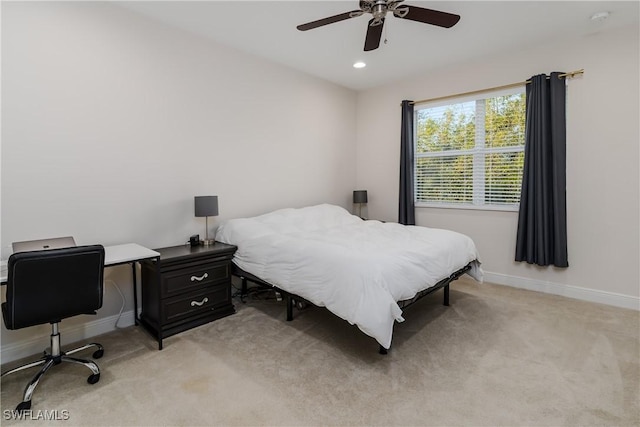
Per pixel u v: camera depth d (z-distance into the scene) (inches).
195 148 125.5
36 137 89.0
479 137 156.3
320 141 178.7
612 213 123.5
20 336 89.6
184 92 121.0
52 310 71.7
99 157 101.0
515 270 147.9
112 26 101.8
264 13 107.8
